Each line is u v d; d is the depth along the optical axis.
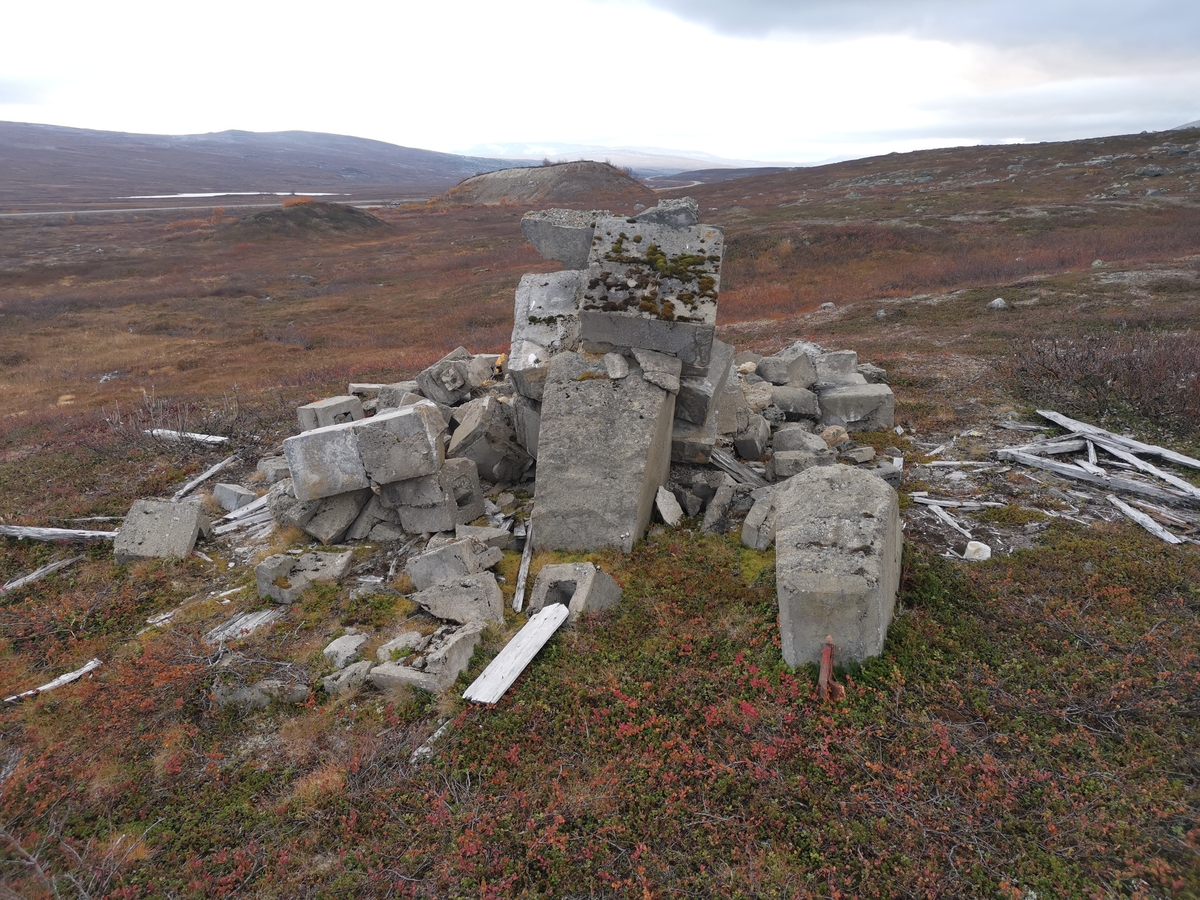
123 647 6.42
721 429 9.30
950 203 40.72
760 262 30.19
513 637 5.76
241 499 9.17
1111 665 4.94
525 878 3.85
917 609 5.83
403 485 7.74
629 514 7.05
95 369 21.64
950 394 11.70
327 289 36.72
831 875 3.69
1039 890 3.53
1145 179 43.25
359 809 4.43
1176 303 16.39
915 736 4.47
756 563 6.84
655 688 5.22
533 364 8.25
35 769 4.88
